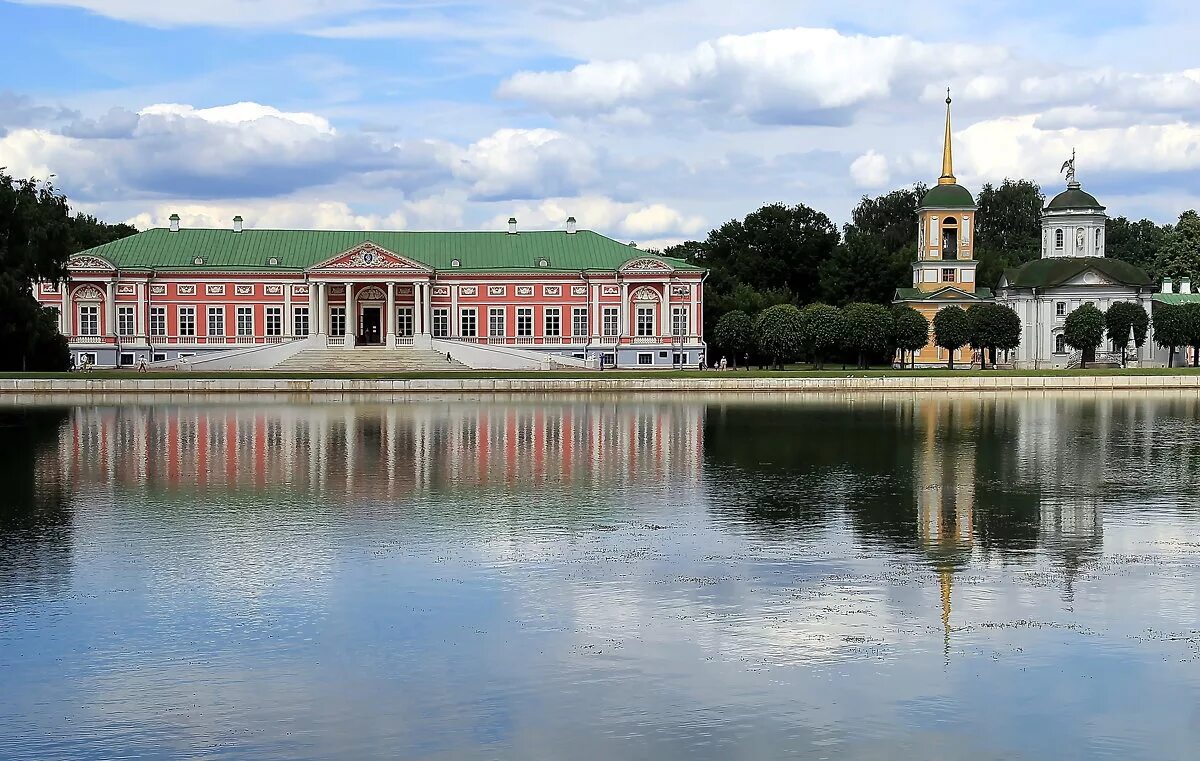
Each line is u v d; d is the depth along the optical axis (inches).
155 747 899.4
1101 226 6604.3
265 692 1003.3
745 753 885.8
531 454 2511.1
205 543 1551.4
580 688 1009.5
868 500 1905.8
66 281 4795.8
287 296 5674.2
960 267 6540.4
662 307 5782.5
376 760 876.6
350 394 4451.3
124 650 1106.1
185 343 5605.3
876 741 906.7
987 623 1181.7
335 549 1515.7
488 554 1487.5
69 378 4367.6
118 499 1909.4
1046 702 977.5
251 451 2551.7
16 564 1429.6
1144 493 1977.1
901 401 4183.1
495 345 5698.8
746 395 4478.3
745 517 1745.8
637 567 1416.1
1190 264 7618.1
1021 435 2935.5
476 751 890.7
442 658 1082.7
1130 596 1282.0
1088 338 5812.0
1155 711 959.6
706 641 1128.8
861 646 1112.2
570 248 5940.0
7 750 893.2
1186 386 4869.6
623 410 3725.4
